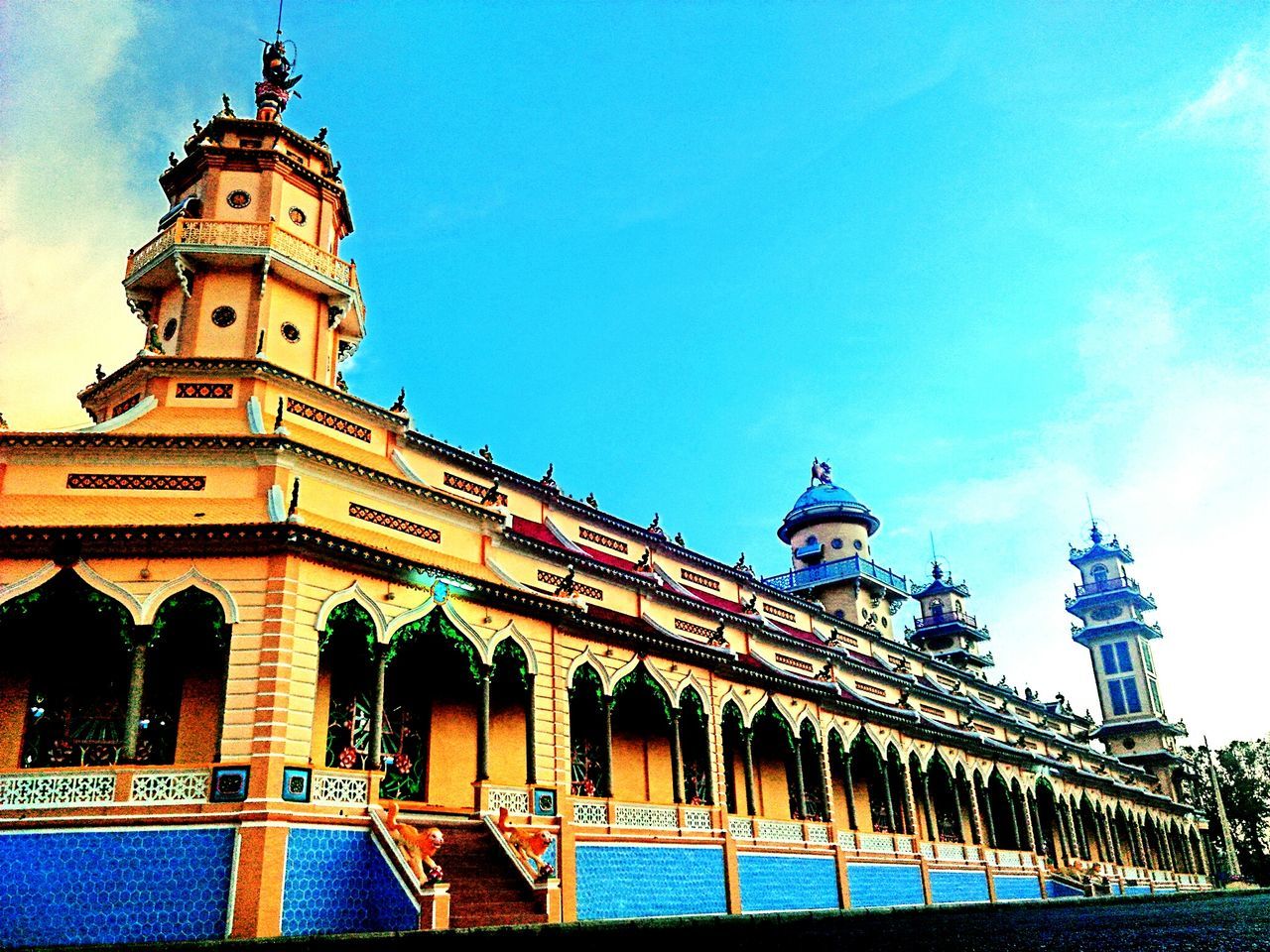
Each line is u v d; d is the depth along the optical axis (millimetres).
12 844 19547
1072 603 98688
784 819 39156
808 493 68250
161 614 21875
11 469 23938
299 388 28141
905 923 29797
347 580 23734
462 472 34125
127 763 20641
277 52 34562
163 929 19484
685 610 38375
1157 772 92688
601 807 29031
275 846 20266
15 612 21422
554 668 28688
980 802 56938
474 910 21422
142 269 29734
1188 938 19828
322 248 31828
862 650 56031
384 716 26625
